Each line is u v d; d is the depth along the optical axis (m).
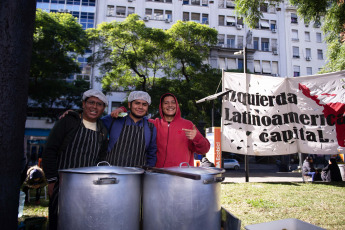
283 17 33.34
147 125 2.83
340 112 7.35
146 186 1.85
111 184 1.64
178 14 30.38
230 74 8.00
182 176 1.63
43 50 18.39
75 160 2.39
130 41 18.88
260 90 7.91
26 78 1.67
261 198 5.82
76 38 19.22
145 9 29.70
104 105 2.59
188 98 18.64
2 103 1.54
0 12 1.58
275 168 23.97
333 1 7.03
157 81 20.67
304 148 7.49
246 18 7.72
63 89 20.39
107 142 2.64
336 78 7.55
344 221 4.07
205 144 2.77
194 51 19.84
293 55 32.84
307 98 7.65
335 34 8.03
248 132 7.76
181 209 1.67
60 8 28.09
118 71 20.14
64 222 1.65
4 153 1.54
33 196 6.84
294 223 2.06
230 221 1.91
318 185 7.78
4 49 1.57
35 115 25.34
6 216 1.54
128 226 1.68
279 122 7.73
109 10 28.91
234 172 18.70
